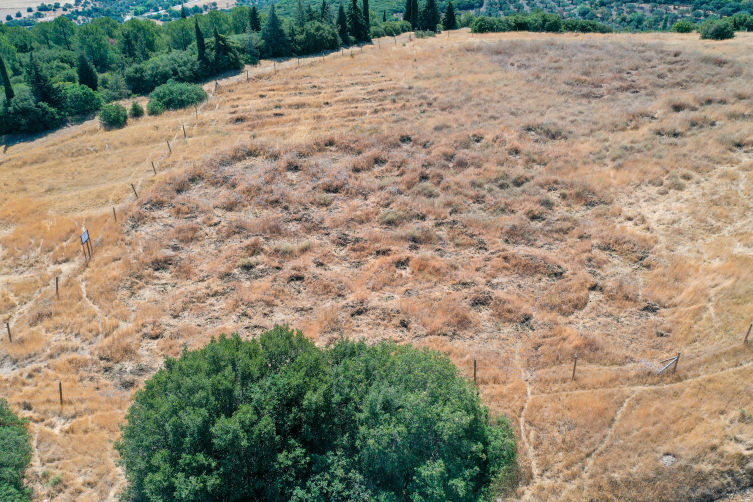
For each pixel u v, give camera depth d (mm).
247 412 14570
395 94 46500
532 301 24484
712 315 22203
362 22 65500
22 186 34969
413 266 26891
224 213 31562
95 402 19750
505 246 28297
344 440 15461
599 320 23109
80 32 90250
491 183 33312
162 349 22250
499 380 20438
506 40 59156
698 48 50750
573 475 16969
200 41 52469
